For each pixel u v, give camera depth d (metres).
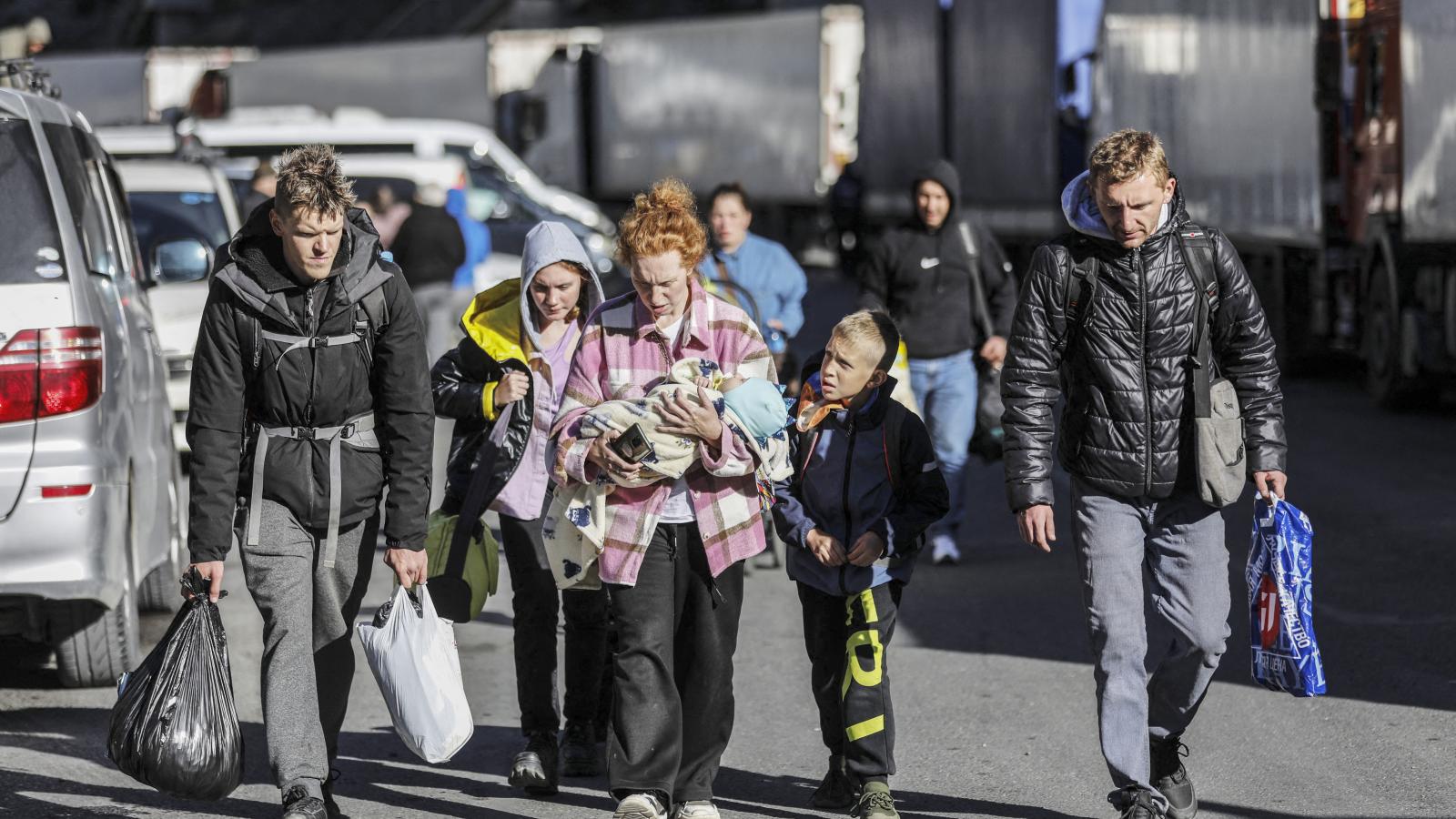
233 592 11.73
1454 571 11.45
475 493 7.16
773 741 8.11
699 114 44.53
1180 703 6.55
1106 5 28.75
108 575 8.28
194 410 6.24
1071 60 29.47
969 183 33.31
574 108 45.00
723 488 6.35
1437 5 18.59
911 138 36.00
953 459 12.24
